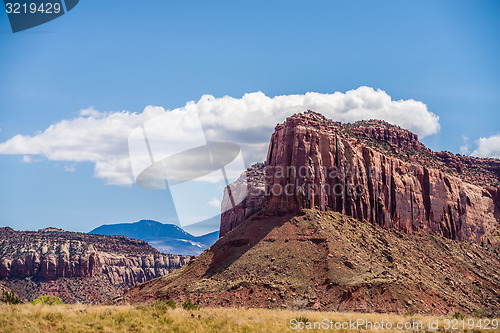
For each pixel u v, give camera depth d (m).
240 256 143.50
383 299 117.25
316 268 131.38
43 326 52.81
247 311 72.25
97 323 55.72
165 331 55.16
